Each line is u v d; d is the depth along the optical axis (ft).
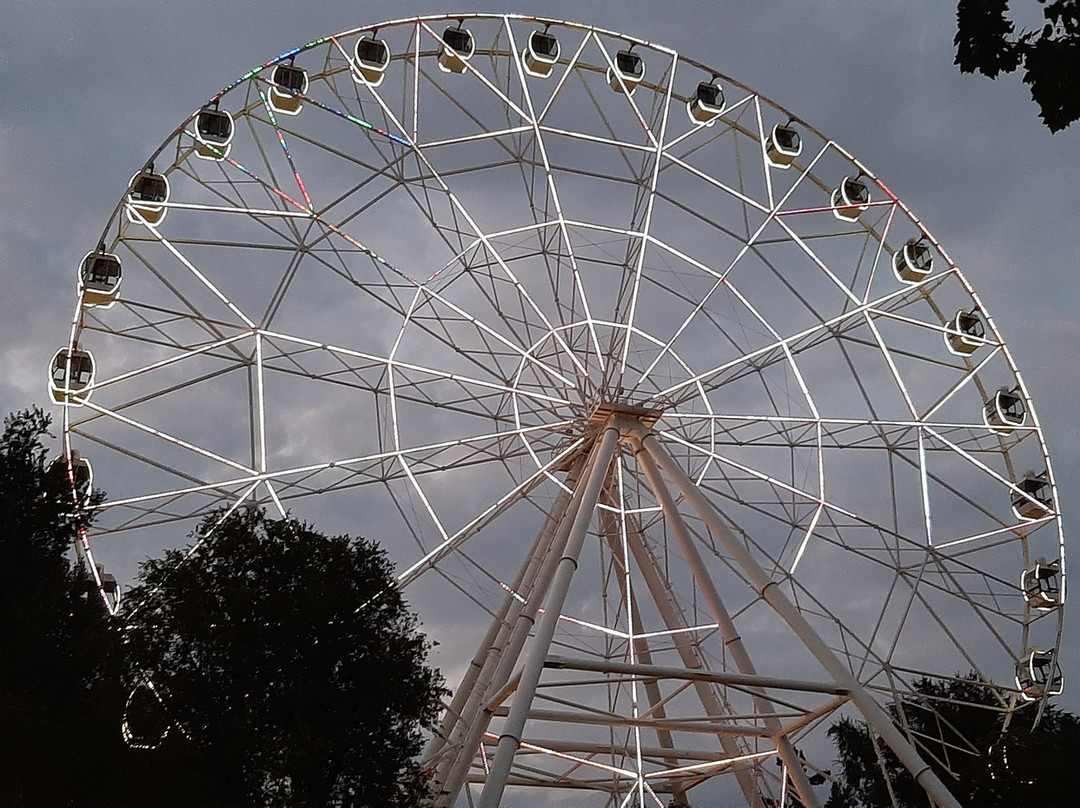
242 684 97.45
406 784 101.45
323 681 100.99
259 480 129.80
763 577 124.98
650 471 136.98
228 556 105.09
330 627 101.50
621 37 158.20
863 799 203.00
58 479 95.66
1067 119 55.67
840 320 149.48
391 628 107.14
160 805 92.22
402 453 133.28
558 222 146.10
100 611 99.04
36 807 89.71
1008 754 145.79
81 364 133.69
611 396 139.23
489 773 103.96
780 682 116.78
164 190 137.80
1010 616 144.87
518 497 132.46
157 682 97.25
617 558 141.59
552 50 157.69
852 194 157.58
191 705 95.50
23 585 91.20
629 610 127.24
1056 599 144.36
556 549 130.82
